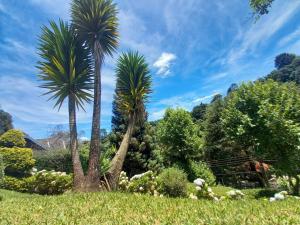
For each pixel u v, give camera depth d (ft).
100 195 23.35
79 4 34.32
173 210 15.16
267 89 50.34
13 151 55.83
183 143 74.90
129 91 35.55
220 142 82.64
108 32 35.27
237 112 51.11
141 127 65.87
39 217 14.57
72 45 33.71
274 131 45.19
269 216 13.03
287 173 45.47
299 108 46.91
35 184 42.88
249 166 77.15
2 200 25.48
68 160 62.69
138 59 36.37
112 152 49.03
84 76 33.94
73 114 33.17
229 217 12.90
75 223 12.69
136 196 22.71
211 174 66.49
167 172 30.96
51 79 33.04
